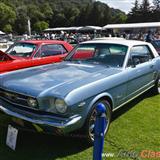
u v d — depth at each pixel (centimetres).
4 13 7012
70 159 369
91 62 508
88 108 377
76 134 386
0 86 403
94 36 3497
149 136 442
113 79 430
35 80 400
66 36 3222
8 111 378
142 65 543
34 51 723
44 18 9188
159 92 673
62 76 416
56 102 348
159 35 2838
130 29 4469
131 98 514
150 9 8694
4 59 656
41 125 352
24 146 402
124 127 474
